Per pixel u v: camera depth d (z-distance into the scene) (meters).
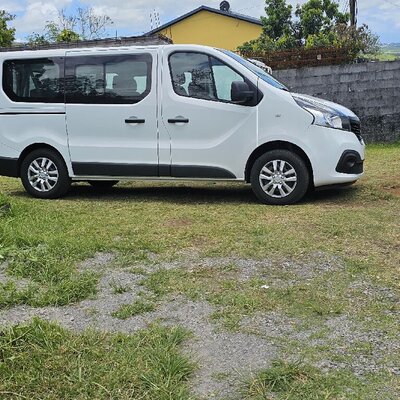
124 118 6.73
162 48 6.59
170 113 6.55
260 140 6.37
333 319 3.20
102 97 6.80
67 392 2.43
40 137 7.13
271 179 6.43
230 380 2.55
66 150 7.04
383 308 3.33
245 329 3.09
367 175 8.27
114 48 6.76
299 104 6.28
